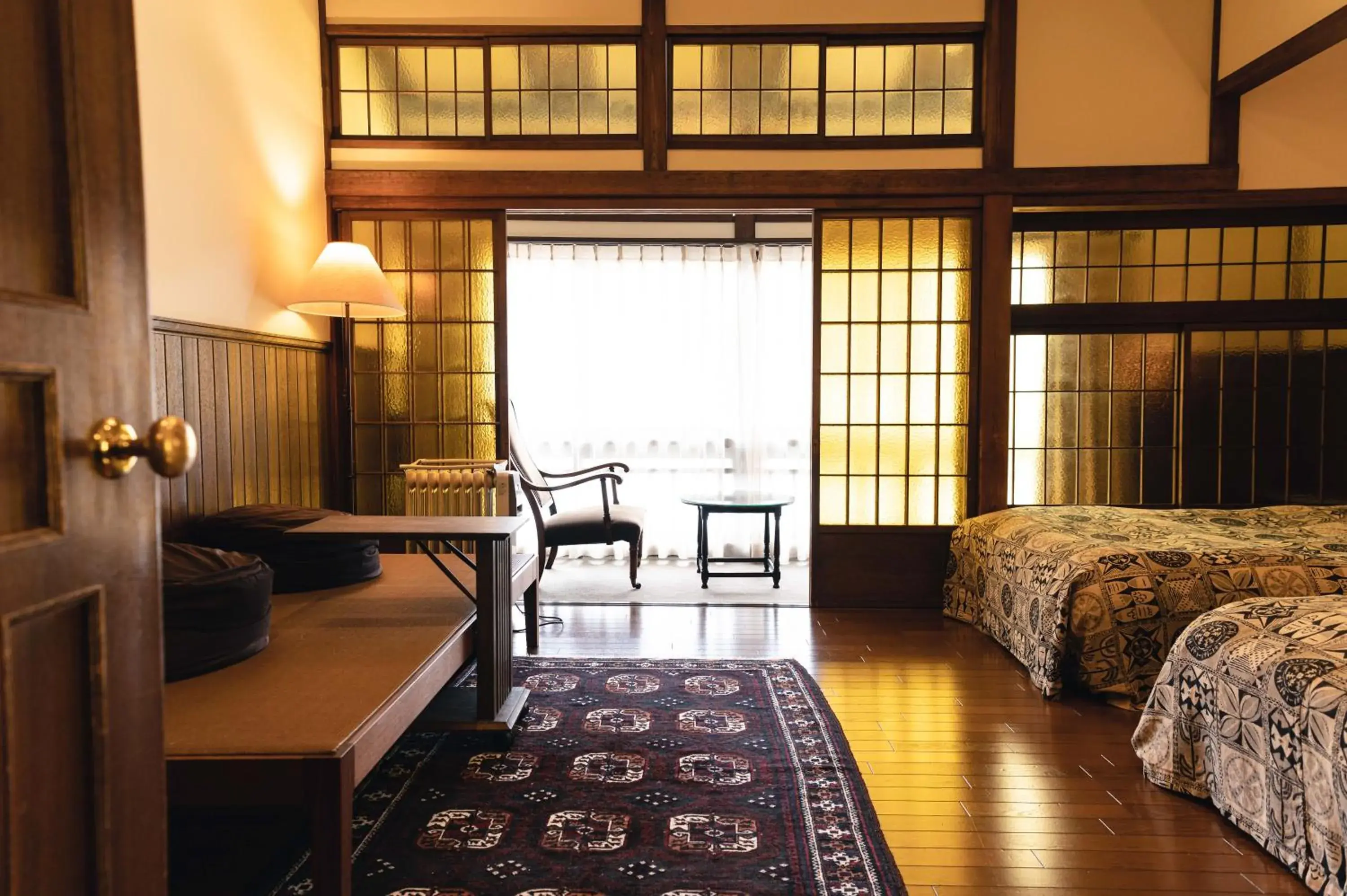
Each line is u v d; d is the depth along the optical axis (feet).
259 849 6.35
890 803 7.29
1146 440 14.87
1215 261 14.62
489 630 8.21
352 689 6.37
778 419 19.26
